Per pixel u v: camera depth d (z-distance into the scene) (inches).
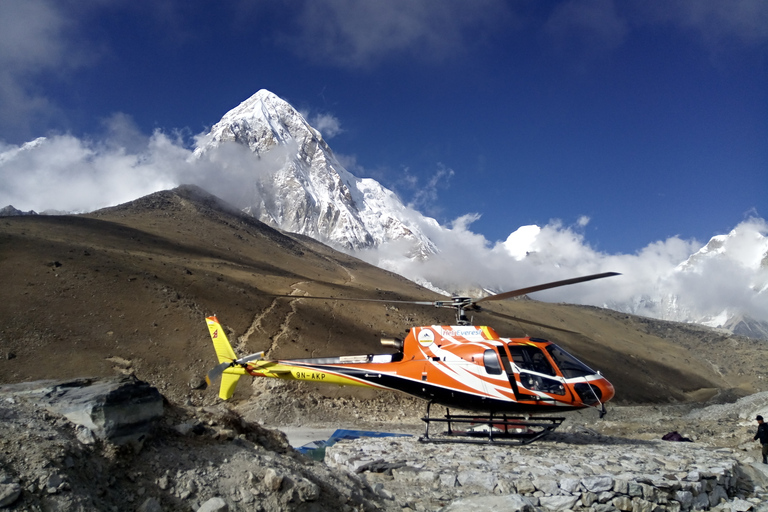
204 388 1363.2
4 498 203.0
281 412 1288.1
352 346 1918.1
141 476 260.1
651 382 3444.9
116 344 1414.9
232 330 1695.4
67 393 282.5
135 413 279.7
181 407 339.9
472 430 663.1
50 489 218.2
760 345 5413.4
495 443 606.9
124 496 245.6
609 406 2198.6
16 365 1206.9
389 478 460.1
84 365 1275.8
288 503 273.3
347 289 2896.2
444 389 628.1
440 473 452.1
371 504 346.3
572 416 1704.0
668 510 413.4
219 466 287.1
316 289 2645.2
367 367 661.9
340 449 569.9
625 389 2947.8
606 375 3085.6
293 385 1456.7
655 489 418.9
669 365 4325.8
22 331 1332.4
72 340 1363.2
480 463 485.4
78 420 265.6
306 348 1752.0
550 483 422.0
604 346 4040.4
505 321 3472.0
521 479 430.9
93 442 258.5
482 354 627.2
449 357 635.5
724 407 1467.8
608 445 622.2
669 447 611.2
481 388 616.4
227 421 345.4
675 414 2214.6
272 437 372.5
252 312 1908.2
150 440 284.0
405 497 400.5
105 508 230.8
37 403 274.4
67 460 237.3
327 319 2113.7
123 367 1327.5
